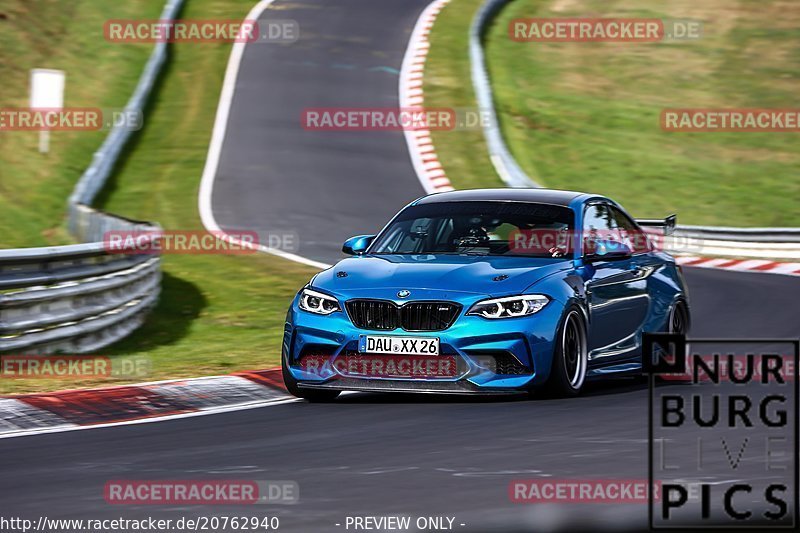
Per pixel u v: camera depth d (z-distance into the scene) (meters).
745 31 161.00
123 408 31.42
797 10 166.75
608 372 34.22
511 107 131.75
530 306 31.28
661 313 37.25
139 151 107.12
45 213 86.75
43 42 127.00
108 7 143.25
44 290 41.12
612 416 28.77
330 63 136.50
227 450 25.31
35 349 40.91
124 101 119.88
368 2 160.50
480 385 30.86
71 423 29.67
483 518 18.77
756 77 148.62
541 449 24.66
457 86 130.00
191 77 130.12
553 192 36.38
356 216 89.94
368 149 110.06
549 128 127.81
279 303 57.91
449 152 110.12
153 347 45.34
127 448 25.81
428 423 28.39
